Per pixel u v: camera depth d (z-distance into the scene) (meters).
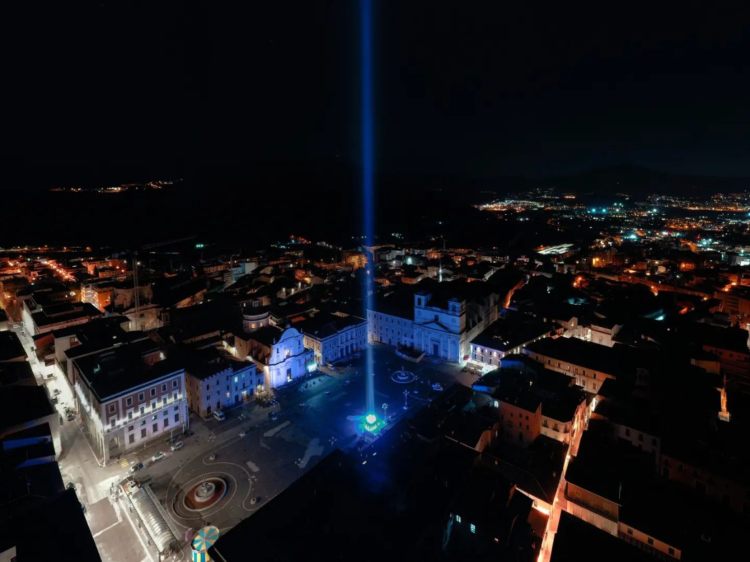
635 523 63.56
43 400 89.19
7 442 76.81
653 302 162.38
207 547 59.44
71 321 132.25
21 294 158.12
